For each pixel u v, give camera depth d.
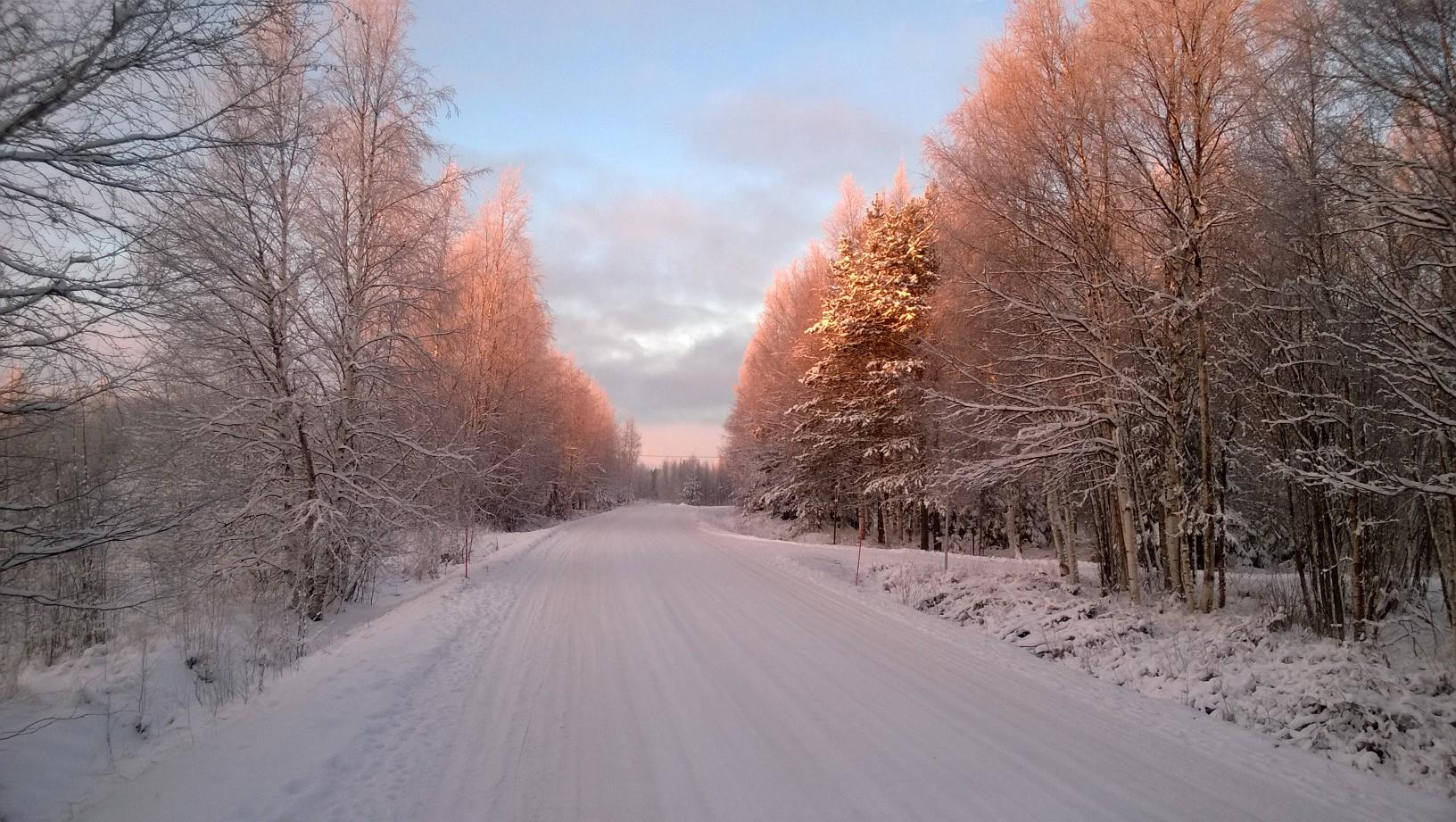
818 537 32.16
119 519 6.04
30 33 4.45
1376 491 7.62
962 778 4.84
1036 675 8.09
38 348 5.22
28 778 5.07
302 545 11.70
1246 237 10.48
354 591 14.01
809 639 9.48
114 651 8.71
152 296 5.53
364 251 13.19
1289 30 7.88
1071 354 12.84
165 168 5.24
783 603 12.48
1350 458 8.64
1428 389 8.07
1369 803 4.80
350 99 13.16
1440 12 5.88
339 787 4.59
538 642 9.16
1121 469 12.35
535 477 37.72
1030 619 11.24
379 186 13.41
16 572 6.14
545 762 5.07
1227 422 12.55
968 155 13.08
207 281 6.91
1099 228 12.09
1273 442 10.48
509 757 5.17
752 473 41.31
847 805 4.39
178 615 9.73
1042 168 12.16
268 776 4.59
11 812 4.62
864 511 28.28
